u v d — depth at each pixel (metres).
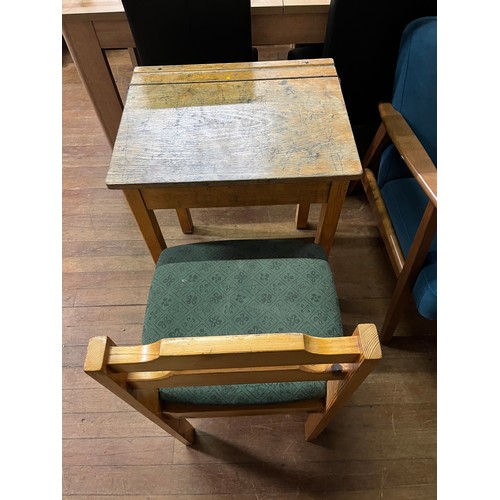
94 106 1.46
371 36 1.14
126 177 0.81
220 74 1.00
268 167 0.82
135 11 1.09
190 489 1.06
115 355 0.51
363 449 1.10
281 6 1.17
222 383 0.66
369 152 1.31
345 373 0.64
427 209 0.88
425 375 1.21
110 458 1.10
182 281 0.87
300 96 0.95
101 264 1.49
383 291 1.39
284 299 0.84
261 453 1.10
